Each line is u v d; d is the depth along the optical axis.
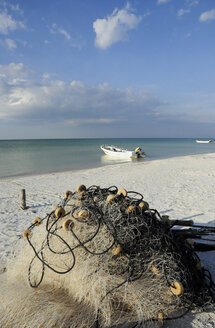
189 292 2.91
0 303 2.65
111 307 2.62
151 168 20.08
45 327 2.33
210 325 2.71
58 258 2.94
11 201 10.16
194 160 26.36
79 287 2.68
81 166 24.81
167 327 2.69
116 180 14.62
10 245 5.47
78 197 3.52
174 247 3.17
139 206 3.23
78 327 2.41
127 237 2.88
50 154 42.72
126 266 2.78
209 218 7.05
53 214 3.33
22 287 2.95
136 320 2.65
